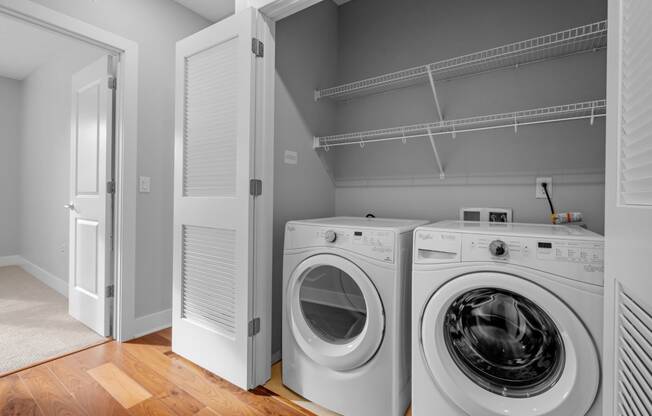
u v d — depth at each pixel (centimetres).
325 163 246
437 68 214
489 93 200
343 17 257
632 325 69
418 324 132
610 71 79
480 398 120
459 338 134
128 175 216
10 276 376
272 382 175
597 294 104
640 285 62
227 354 172
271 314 182
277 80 201
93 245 230
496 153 197
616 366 76
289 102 211
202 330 183
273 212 197
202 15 259
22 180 422
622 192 73
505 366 126
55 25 183
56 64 342
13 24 291
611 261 77
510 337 127
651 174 61
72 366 183
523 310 123
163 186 239
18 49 336
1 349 201
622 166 73
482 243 121
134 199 220
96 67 228
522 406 115
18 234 432
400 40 231
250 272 166
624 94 73
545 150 184
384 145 236
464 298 130
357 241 147
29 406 148
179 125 196
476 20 204
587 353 104
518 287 113
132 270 219
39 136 377
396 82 222
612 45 78
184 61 194
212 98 181
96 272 228
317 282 171
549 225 162
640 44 66
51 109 351
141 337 222
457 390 122
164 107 238
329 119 249
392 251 139
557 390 110
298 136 218
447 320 131
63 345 208
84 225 239
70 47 316
